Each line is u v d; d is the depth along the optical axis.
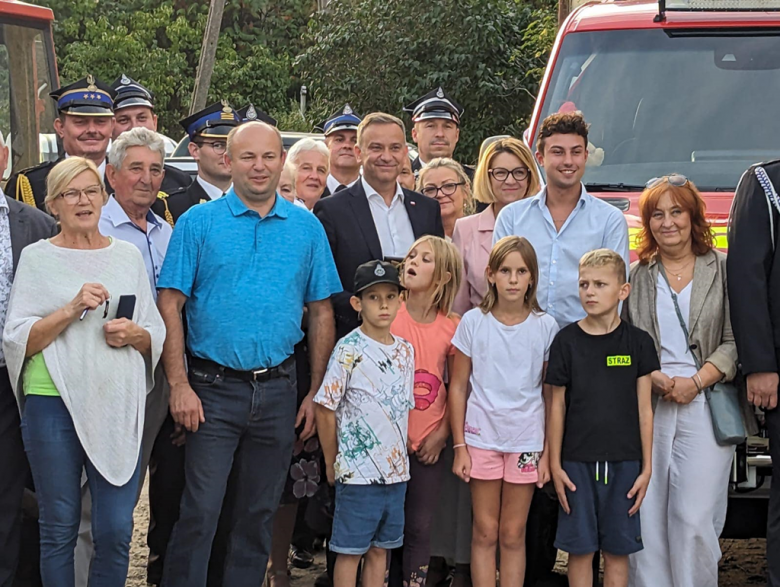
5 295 4.15
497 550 5.05
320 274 4.46
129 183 4.66
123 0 27.12
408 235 4.83
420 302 4.58
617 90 5.64
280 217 4.34
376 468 4.29
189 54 27.25
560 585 4.91
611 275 4.25
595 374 4.29
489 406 4.41
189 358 4.35
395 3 15.34
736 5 5.68
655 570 4.44
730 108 5.46
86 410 3.96
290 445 4.40
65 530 4.02
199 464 4.23
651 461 4.32
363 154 4.74
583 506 4.30
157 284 4.30
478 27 14.80
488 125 14.99
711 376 4.31
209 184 5.36
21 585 4.42
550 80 5.82
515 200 4.90
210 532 4.25
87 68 24.83
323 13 16.28
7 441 4.17
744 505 4.50
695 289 4.42
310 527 5.00
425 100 6.70
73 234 4.10
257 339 4.21
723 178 5.19
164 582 4.28
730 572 5.26
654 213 4.44
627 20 5.84
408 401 4.41
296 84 27.47
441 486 4.68
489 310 4.47
